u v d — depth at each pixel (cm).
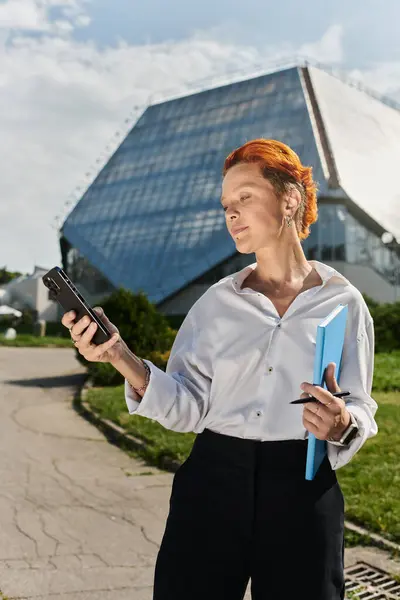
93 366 1631
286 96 5278
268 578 187
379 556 463
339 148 4894
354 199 4488
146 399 199
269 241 210
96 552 484
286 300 211
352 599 393
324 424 174
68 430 1007
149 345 1616
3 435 950
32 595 407
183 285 4541
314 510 187
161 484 684
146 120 6131
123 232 5194
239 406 201
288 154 211
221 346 207
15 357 2572
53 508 589
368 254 4653
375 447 797
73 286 190
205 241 4694
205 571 191
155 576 198
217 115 5600
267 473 191
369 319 211
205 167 5219
